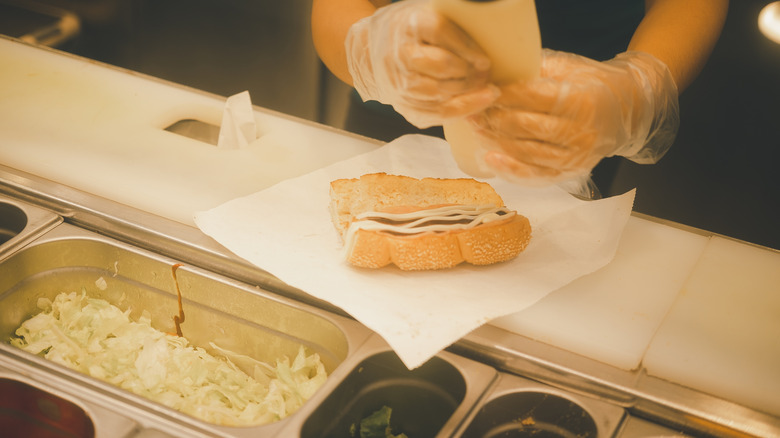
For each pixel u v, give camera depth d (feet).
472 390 3.11
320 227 3.58
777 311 3.43
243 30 7.64
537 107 3.12
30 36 6.61
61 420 3.01
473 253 3.43
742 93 6.93
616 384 3.14
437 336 3.19
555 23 4.56
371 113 5.13
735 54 6.89
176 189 3.72
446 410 3.23
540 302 3.38
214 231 3.50
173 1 7.63
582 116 3.14
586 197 3.82
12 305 3.43
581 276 3.48
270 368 3.44
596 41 4.56
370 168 3.86
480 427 3.10
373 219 3.44
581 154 3.21
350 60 3.69
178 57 7.53
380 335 3.19
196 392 3.32
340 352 3.31
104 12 7.12
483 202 3.67
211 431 2.93
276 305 3.37
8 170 3.73
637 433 3.06
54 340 3.39
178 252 3.50
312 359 3.36
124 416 2.95
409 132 5.11
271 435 2.94
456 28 2.99
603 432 3.04
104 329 3.47
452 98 3.07
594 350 3.24
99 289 3.56
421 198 3.66
